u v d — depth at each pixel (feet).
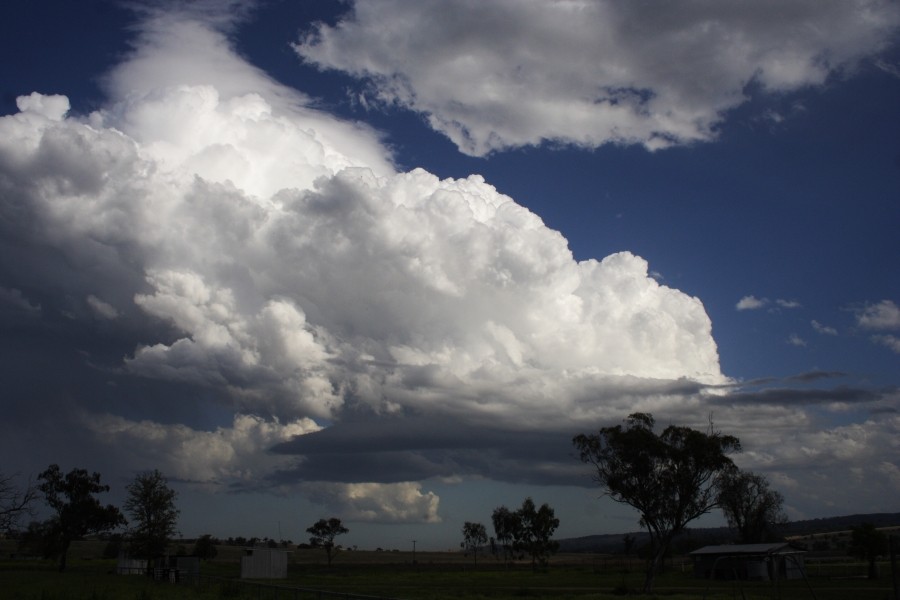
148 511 345.51
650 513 228.02
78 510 348.18
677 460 224.12
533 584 262.67
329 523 550.77
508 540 508.12
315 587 223.92
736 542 377.30
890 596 156.97
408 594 195.00
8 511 155.94
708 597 171.32
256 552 318.65
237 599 159.53
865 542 241.55
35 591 171.53
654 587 227.20
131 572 329.93
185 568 291.58
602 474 232.32
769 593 179.63
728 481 336.49
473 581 290.76
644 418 231.71
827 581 234.17
